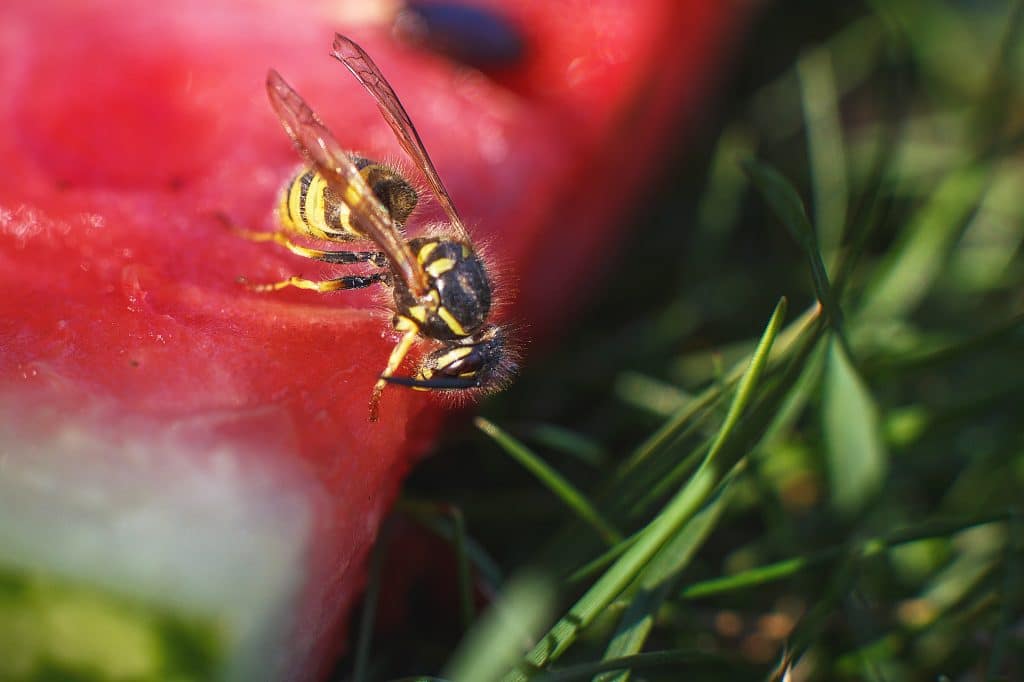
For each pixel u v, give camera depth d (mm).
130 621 101
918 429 125
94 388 106
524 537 126
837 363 121
